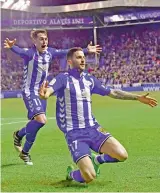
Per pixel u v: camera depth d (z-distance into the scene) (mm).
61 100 5297
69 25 29406
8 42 6773
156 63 28844
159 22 29312
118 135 9492
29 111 6723
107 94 5480
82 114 5273
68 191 5027
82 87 5320
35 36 6891
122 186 5215
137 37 30359
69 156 7242
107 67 29031
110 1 27312
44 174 5961
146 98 5430
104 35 30938
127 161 6672
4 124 12633
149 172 5945
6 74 27516
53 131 10266
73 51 5398
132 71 28469
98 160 5469
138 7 28422
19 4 27234
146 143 8344
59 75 5305
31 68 6809
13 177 5805
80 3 29000
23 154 6691
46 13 28500
